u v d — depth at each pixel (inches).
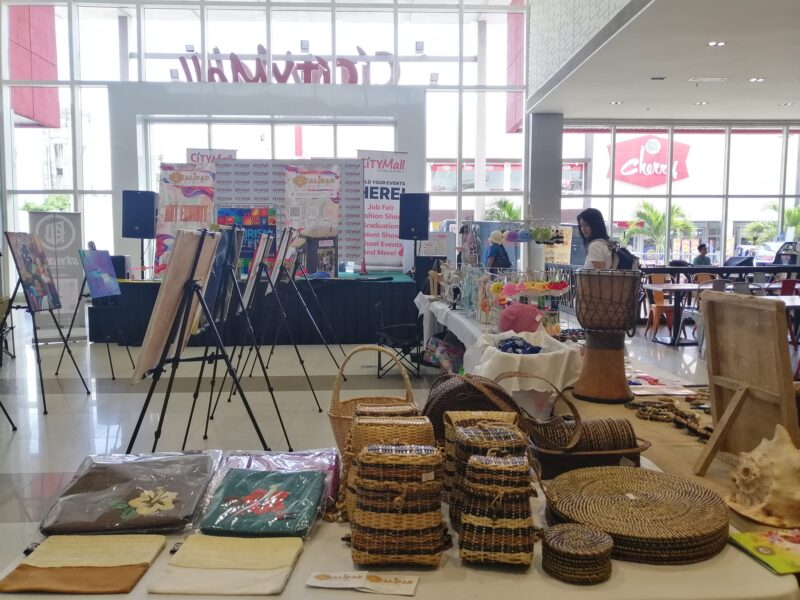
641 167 497.7
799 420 73.7
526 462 57.7
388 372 251.0
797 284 327.9
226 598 52.8
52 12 443.2
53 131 453.1
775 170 497.4
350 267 411.5
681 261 417.4
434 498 57.6
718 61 312.3
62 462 151.6
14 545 109.3
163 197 347.6
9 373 251.9
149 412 194.1
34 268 215.9
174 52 451.2
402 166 398.6
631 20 251.3
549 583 54.3
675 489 66.7
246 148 451.8
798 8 237.9
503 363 106.3
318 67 450.9
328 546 62.2
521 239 178.7
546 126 453.4
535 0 432.1
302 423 181.8
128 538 62.7
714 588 53.2
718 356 80.7
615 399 107.2
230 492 69.4
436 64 464.8
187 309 110.5
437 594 52.9
